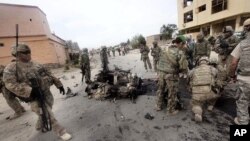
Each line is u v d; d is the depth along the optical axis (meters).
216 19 19.88
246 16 17.70
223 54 4.69
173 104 3.34
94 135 2.91
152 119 3.28
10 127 3.61
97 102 4.64
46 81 2.77
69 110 4.26
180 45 3.15
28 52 2.49
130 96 4.52
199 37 5.15
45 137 3.00
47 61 16.55
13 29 14.74
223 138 2.45
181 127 2.86
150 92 5.00
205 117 3.10
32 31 15.72
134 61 14.95
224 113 3.16
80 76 10.19
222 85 3.51
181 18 26.95
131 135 2.81
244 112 2.54
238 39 4.37
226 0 18.19
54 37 19.81
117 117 3.54
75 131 3.11
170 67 3.16
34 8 16.27
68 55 26.05
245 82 2.35
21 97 2.49
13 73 2.34
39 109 2.60
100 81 5.52
